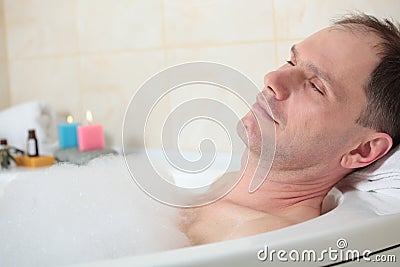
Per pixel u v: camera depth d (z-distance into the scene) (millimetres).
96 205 1064
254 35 1668
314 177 1129
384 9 1389
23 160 1960
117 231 1009
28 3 2225
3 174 1790
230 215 1095
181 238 1033
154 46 1906
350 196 1078
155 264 717
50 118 2133
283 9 1593
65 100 2176
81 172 1187
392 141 1105
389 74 1083
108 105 2053
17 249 1008
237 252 747
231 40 1720
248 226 1016
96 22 2049
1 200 1123
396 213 923
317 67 1093
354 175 1156
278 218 1067
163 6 1868
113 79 2029
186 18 1818
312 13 1533
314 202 1153
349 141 1099
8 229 1035
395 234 892
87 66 2096
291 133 1096
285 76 1103
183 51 1837
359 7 1436
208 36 1771
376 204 1001
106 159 1257
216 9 1743
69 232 1005
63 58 2158
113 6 1995
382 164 1105
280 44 1612
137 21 1940
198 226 1083
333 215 922
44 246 996
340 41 1103
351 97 1077
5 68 2311
